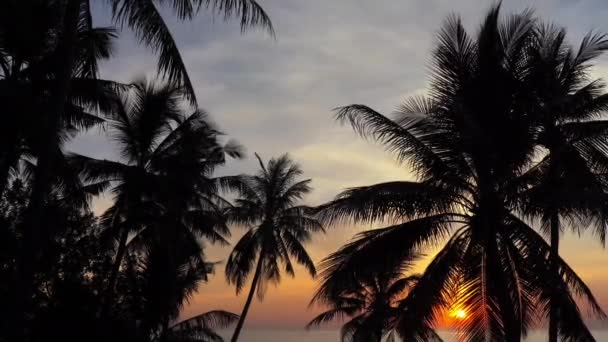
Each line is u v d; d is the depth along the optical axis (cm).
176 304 2406
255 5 1163
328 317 3966
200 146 2600
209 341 2948
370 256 1460
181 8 1155
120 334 1602
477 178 1505
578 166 1531
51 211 1605
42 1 1602
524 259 1437
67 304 1558
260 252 3412
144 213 2500
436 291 1437
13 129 1476
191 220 2758
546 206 1368
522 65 1482
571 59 1755
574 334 1396
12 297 905
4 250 1399
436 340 1697
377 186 1462
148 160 2548
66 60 1020
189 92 1177
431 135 1510
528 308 1472
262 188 3500
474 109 1441
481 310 1441
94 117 1938
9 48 1620
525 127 1425
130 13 1101
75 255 1691
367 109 1546
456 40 1522
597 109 1678
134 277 2192
